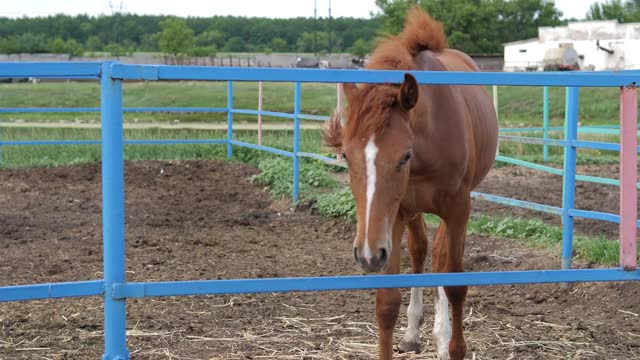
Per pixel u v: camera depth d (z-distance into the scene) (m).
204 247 7.99
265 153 13.32
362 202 3.34
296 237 8.56
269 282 3.01
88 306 5.77
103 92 2.82
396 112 3.44
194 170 12.51
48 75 2.77
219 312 5.67
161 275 6.73
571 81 3.29
